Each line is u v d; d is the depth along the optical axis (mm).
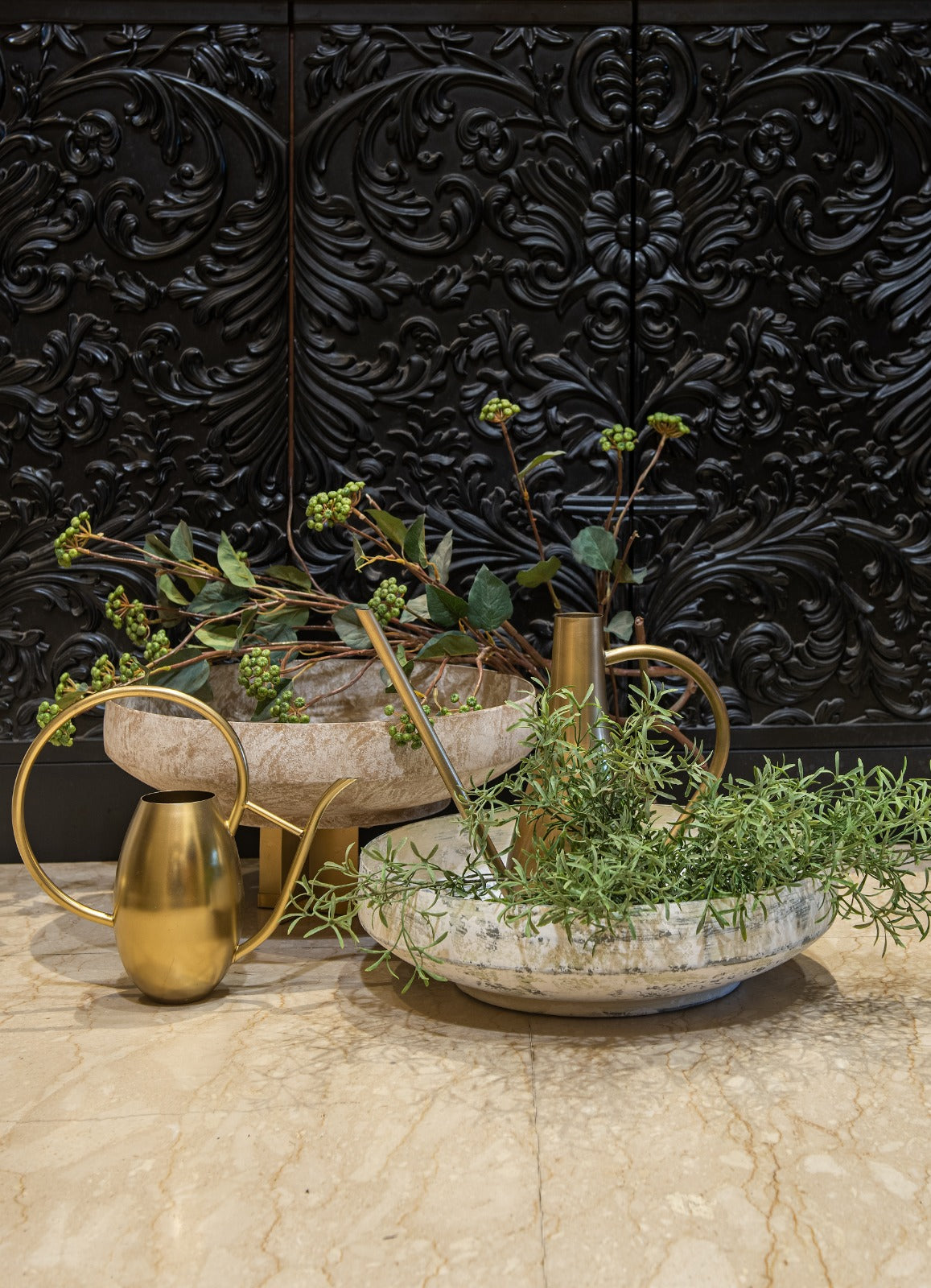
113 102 1056
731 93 1078
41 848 1087
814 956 820
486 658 1003
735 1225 493
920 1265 468
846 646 1125
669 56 1074
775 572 1115
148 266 1070
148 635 968
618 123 1078
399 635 1003
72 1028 701
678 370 1098
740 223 1090
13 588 1083
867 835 696
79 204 1059
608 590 1045
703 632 1115
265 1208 508
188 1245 483
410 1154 552
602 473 1105
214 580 987
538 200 1082
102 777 1085
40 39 1045
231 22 1057
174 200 1065
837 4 1073
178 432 1083
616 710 1080
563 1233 488
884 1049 663
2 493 1076
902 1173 532
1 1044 677
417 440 1097
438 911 655
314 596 970
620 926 629
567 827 674
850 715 1130
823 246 1095
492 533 1104
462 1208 508
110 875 1045
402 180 1076
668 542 1109
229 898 721
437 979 782
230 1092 615
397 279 1084
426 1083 625
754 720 1124
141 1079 631
